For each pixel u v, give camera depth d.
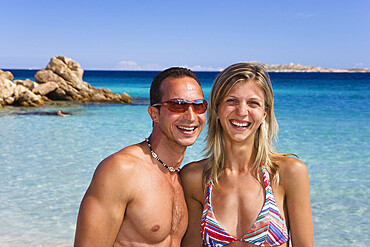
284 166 2.52
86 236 2.20
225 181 2.63
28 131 14.77
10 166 9.09
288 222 2.55
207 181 2.67
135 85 66.44
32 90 28.17
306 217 2.46
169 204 2.46
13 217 5.94
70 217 5.96
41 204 6.51
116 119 18.78
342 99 33.56
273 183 2.51
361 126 16.33
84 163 9.44
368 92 44.75
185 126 2.42
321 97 36.31
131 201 2.30
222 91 2.54
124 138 13.15
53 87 28.84
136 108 24.80
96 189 2.24
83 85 30.95
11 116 19.75
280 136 13.64
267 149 2.61
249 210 2.49
